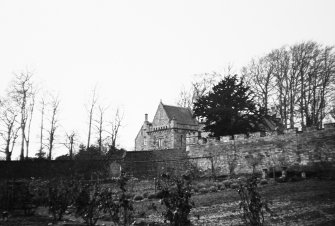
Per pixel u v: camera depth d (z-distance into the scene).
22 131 49.03
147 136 66.06
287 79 52.16
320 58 48.91
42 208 28.27
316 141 32.62
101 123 55.47
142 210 23.39
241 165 37.66
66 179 27.00
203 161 40.69
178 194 13.04
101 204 16.03
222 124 42.38
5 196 25.66
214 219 18.52
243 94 43.78
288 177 30.41
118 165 43.53
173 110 65.19
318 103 49.06
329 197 21.48
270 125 51.16
